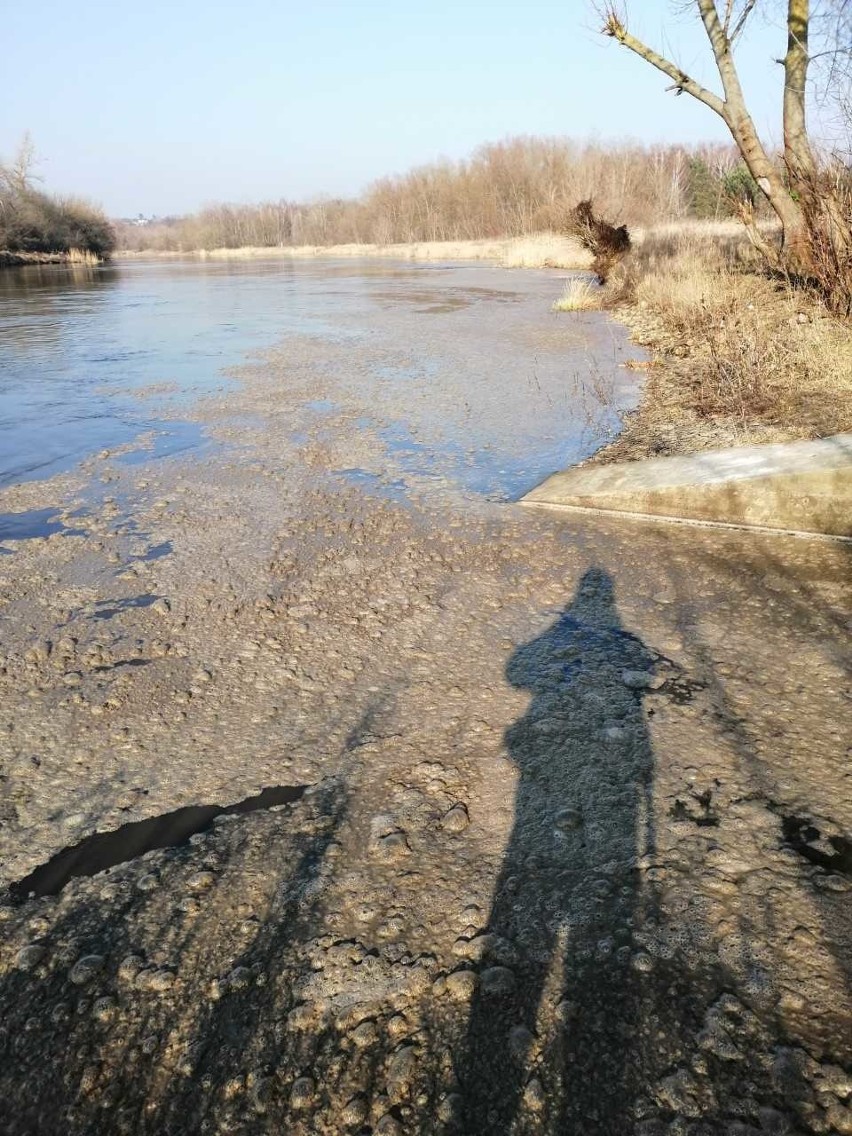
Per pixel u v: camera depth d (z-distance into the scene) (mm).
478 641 3932
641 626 3988
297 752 3164
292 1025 2098
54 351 14039
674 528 5168
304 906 2447
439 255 47375
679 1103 1856
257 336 15133
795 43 11281
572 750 3082
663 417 7656
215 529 5469
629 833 2652
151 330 16734
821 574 4391
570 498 5633
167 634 4090
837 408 6785
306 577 4684
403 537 5223
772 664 3574
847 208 9328
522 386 9703
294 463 6906
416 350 12602
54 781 3061
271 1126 1887
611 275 19172
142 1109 1941
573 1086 1910
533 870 2525
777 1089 1864
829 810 2693
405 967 2227
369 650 3887
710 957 2191
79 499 6172
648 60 11766
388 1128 1853
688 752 3025
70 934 2410
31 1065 2049
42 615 4320
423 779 2971
